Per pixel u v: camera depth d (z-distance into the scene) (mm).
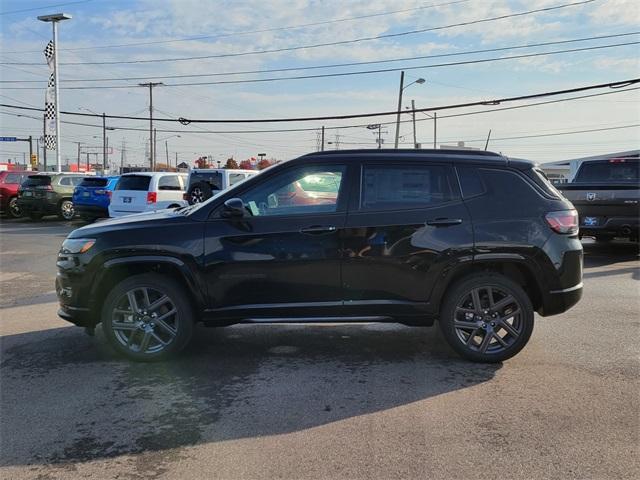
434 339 5914
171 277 5137
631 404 4180
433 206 5062
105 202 19188
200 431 3785
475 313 5086
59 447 3576
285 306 5039
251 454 3471
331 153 5219
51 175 21688
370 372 4902
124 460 3414
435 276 5008
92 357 5340
